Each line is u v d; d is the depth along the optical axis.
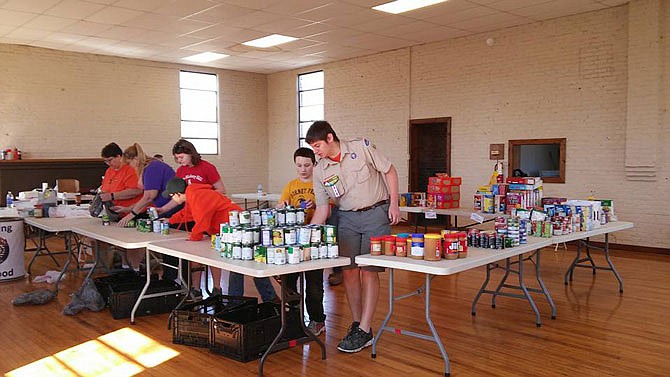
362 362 3.53
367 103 11.28
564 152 8.42
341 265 3.39
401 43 10.10
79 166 10.23
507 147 9.09
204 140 12.59
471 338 3.99
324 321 4.21
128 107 11.28
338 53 11.01
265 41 9.83
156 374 3.36
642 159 7.50
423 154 10.76
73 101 10.55
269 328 3.65
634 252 7.66
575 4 7.61
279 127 13.41
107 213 5.25
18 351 3.78
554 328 4.21
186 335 3.86
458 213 6.30
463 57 9.59
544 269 6.50
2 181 9.46
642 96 7.46
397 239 3.40
